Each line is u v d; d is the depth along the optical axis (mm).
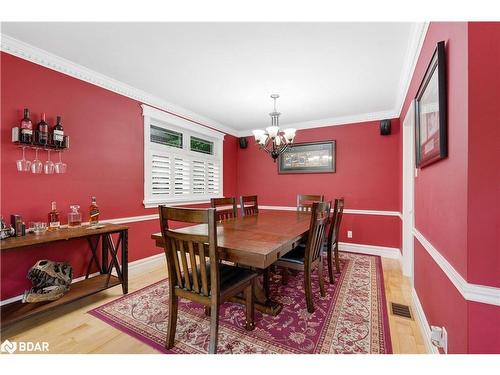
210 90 3004
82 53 2203
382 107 3551
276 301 2174
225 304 2191
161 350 1572
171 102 3428
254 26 1798
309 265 2037
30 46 2080
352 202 3959
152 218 3266
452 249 1188
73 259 2436
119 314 2010
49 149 2238
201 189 4250
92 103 2598
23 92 2088
